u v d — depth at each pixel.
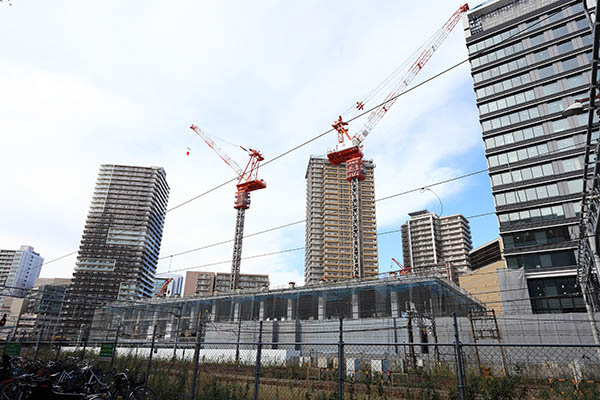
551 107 54.94
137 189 172.00
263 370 25.70
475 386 15.09
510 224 52.94
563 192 50.12
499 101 60.31
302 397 14.34
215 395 13.36
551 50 57.44
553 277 46.94
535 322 36.94
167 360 31.11
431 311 38.72
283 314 51.19
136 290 148.38
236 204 136.88
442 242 182.12
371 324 39.50
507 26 63.03
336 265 162.75
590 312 28.39
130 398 11.83
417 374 21.23
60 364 15.55
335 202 175.25
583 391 15.51
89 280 147.12
